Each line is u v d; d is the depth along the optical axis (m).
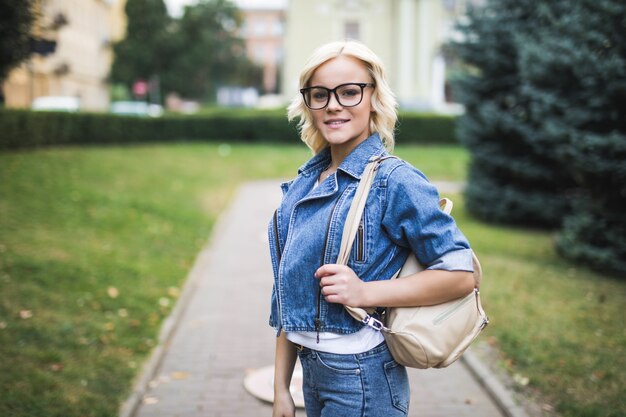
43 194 9.61
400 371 1.84
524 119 10.55
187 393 4.11
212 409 3.87
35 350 4.38
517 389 4.06
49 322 4.95
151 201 11.25
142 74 48.03
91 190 10.78
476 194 11.46
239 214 11.98
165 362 4.68
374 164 1.78
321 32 35.56
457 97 11.55
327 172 1.94
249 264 8.09
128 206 10.25
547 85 7.81
